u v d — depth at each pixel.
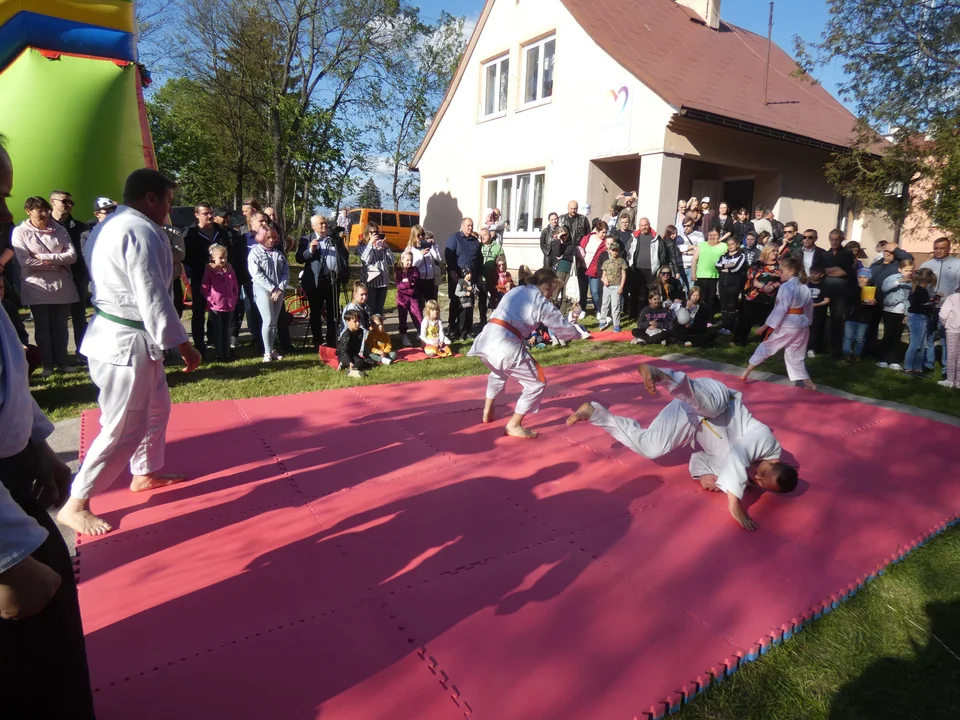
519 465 4.63
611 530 3.69
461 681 2.45
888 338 8.29
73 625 1.83
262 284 7.75
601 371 7.72
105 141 9.46
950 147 10.14
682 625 2.84
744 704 2.48
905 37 10.80
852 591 3.21
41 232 6.61
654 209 11.77
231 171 24.56
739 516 3.75
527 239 14.68
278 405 6.07
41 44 8.95
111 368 3.32
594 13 13.29
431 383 7.02
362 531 3.59
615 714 2.32
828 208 15.03
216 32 20.09
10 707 1.66
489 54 15.37
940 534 3.87
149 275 3.22
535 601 2.97
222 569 3.18
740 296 9.80
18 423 1.73
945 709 2.55
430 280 9.42
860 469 4.79
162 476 4.17
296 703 2.32
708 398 3.86
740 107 12.67
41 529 1.49
